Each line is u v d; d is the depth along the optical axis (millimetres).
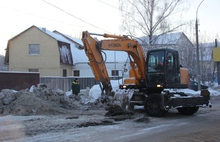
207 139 8461
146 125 10844
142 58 14328
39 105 13570
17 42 37531
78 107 15367
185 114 14172
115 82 22406
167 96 12711
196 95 14133
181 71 14586
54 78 27453
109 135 9016
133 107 14180
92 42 13156
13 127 10086
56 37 37656
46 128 9930
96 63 13219
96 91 19562
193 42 44781
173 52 14047
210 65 48969
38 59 36719
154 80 13781
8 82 21469
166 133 9383
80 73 38656
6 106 13641
